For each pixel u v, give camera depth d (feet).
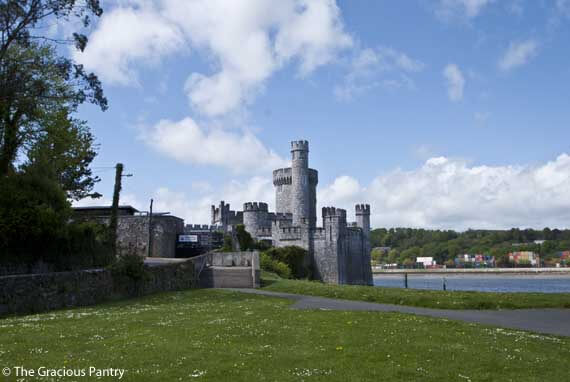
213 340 52.90
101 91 114.42
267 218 342.03
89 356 45.55
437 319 68.59
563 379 40.50
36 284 79.82
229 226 309.83
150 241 210.18
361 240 358.23
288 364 43.57
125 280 106.83
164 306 89.15
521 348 50.62
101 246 132.05
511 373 41.81
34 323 64.08
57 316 71.61
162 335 55.62
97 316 72.33
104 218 211.00
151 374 40.04
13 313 74.28
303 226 318.65
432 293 100.17
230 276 148.25
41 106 123.75
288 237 321.32
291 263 290.76
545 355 47.98
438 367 43.04
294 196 358.23
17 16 101.76
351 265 337.52
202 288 139.64
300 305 91.71
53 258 109.09
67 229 110.73
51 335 54.95
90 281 94.53
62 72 110.52
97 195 176.55
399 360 44.93
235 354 46.70
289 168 366.63
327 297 108.78
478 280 614.75
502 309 84.12
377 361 44.73
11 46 113.60
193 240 223.92
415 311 82.07
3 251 95.81
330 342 52.13
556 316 75.46
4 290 73.15
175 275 130.62
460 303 87.76
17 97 106.93
